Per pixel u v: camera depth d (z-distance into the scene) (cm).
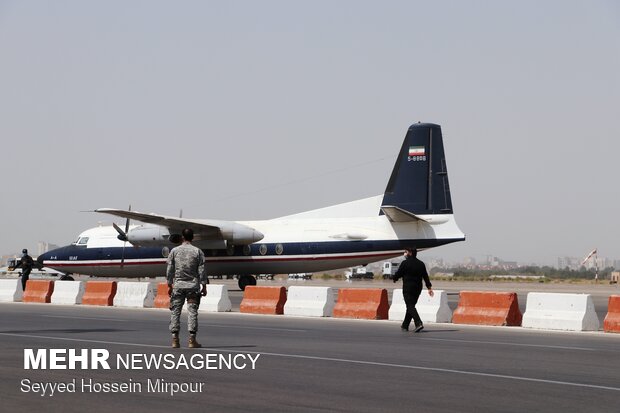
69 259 7088
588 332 3200
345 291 3981
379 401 1616
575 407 1563
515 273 18938
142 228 6575
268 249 6544
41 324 3466
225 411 1509
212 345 2603
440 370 2042
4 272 12888
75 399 1623
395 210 6069
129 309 4644
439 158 6475
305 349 2503
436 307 3681
